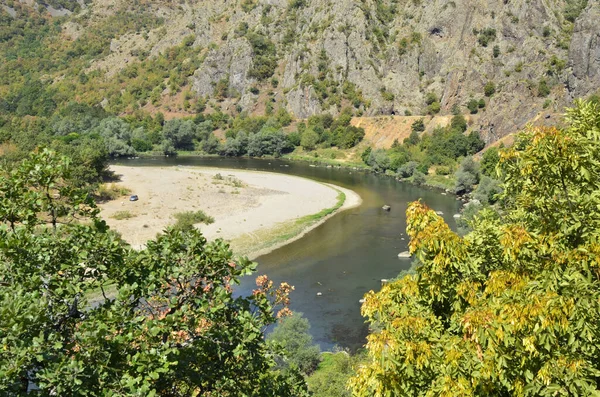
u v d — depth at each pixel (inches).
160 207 3095.5
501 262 463.5
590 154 402.9
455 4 6279.5
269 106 6752.0
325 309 1694.1
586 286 344.2
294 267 2130.9
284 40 7524.6
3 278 393.4
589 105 477.7
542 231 434.3
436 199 3449.8
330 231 2677.2
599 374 335.6
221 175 4347.9
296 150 5743.1
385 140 5418.3
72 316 402.0
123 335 376.5
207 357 432.1
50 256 415.8
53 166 458.0
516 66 5255.9
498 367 348.5
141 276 444.5
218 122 6569.9
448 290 439.8
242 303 470.3
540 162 414.0
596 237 385.4
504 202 745.0
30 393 319.9
